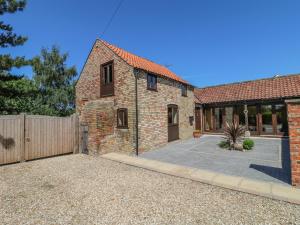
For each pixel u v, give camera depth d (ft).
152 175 23.34
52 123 33.32
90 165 27.89
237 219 13.19
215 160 31.12
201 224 12.57
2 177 22.38
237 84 69.10
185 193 17.72
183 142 50.83
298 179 18.83
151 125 42.27
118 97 41.75
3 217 13.46
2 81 38.29
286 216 13.61
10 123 28.63
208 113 67.87
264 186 19.12
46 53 88.02
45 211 14.32
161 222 12.79
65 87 89.15
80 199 16.38
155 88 44.62
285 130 53.26
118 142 40.37
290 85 55.16
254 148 40.29
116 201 15.98
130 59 44.60
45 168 26.22
